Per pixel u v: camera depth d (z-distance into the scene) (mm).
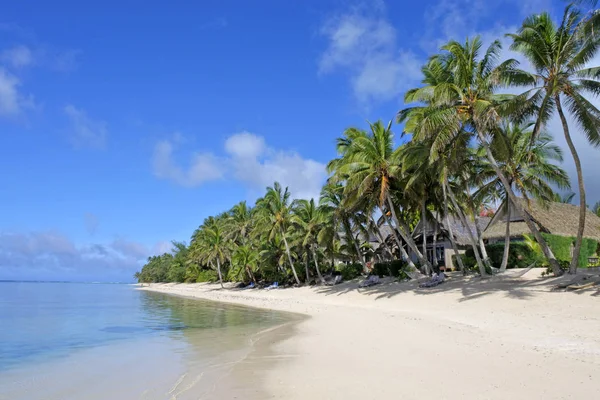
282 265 53531
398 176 28953
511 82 20594
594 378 8281
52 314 30750
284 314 27328
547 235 30812
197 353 13961
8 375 11234
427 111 24016
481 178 27406
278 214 48062
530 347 11469
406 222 37688
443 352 11617
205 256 76375
